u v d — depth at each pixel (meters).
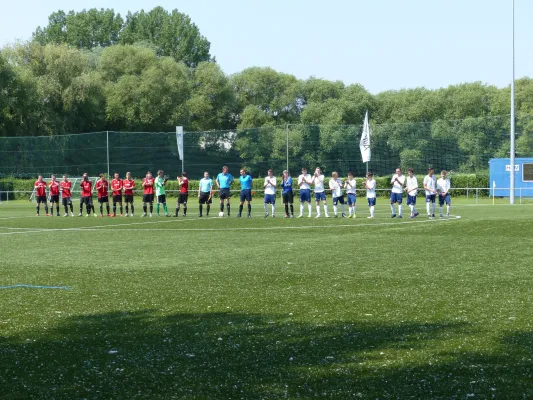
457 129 54.34
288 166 56.00
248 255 15.98
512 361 6.50
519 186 50.56
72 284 11.68
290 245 18.31
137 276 12.61
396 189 31.02
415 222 26.84
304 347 7.14
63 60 65.56
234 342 7.41
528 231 21.42
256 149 56.53
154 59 72.00
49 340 7.62
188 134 56.97
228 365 6.54
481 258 14.80
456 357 6.66
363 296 10.11
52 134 63.97
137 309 9.34
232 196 53.62
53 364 6.67
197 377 6.18
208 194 33.44
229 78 78.62
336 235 21.42
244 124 74.56
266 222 28.38
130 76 69.19
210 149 57.16
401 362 6.54
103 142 56.09
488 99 70.06
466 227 23.30
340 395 5.66
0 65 60.88
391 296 10.06
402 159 54.88
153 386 5.96
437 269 13.05
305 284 11.38
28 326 8.33
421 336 7.50
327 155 55.53
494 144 54.06
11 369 6.52
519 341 7.21
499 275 12.15
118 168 56.22
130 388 5.91
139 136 56.44
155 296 10.37
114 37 98.31
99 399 5.66
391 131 55.06
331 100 71.75
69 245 18.97
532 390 5.70
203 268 13.68
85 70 67.06
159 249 17.61
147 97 68.94
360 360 6.63
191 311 9.15
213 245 18.55
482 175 52.06
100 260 15.27
